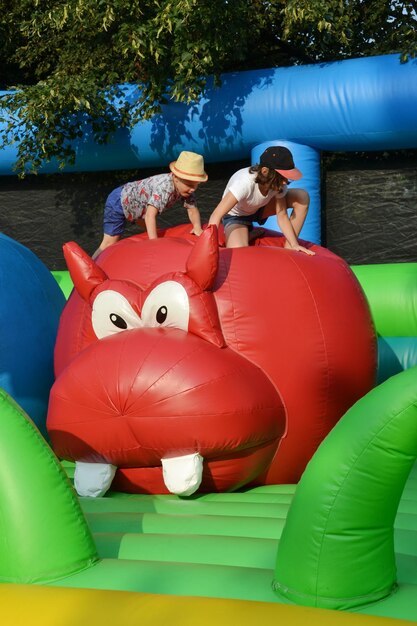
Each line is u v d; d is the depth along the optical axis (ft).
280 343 14.49
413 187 28.43
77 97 28.43
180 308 14.28
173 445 13.55
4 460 9.91
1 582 9.80
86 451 14.10
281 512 12.60
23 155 29.99
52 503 9.94
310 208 26.99
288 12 27.78
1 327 17.10
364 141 26.08
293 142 26.86
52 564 9.75
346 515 8.77
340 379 14.96
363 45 32.96
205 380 13.51
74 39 32.89
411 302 22.21
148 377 13.50
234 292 14.61
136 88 29.45
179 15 27.55
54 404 14.30
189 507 13.23
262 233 17.80
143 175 31.55
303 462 14.87
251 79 26.99
